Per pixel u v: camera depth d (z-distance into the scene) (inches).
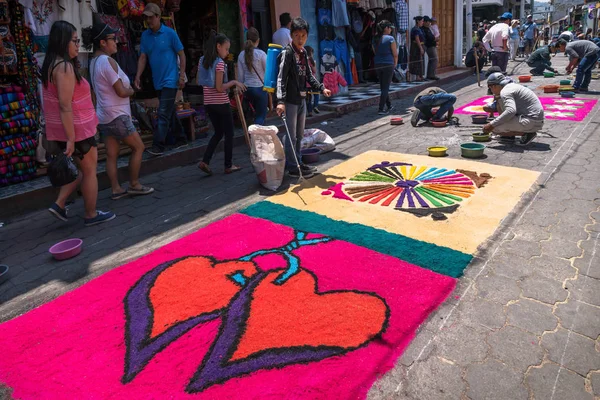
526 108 221.5
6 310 116.0
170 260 133.0
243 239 143.7
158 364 90.4
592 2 1145.4
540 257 122.6
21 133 201.2
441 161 213.5
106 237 157.3
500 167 198.4
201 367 88.6
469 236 136.2
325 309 104.4
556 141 233.8
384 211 159.2
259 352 91.4
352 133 296.0
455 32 659.4
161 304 111.1
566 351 88.7
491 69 480.7
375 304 105.2
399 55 514.6
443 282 112.5
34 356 95.5
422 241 134.3
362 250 131.3
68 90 144.4
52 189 195.3
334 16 413.7
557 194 164.9
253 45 246.4
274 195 184.2
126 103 183.9
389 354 89.6
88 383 86.5
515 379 82.5
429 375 84.4
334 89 422.0
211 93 206.5
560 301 103.9
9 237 163.2
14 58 194.7
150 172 232.5
